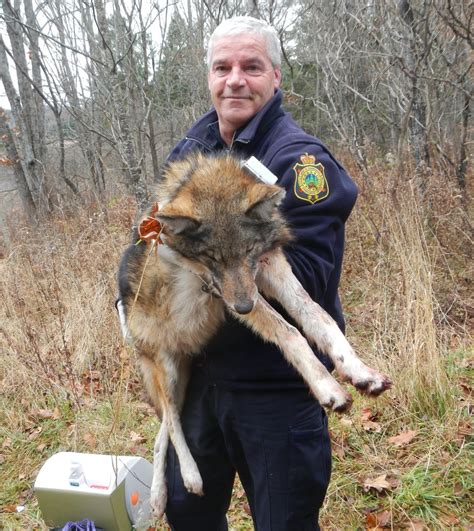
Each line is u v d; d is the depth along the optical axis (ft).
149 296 9.68
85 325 19.99
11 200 57.82
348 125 35.86
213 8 38.50
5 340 20.34
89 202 39.11
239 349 8.00
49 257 24.02
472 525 11.27
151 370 10.27
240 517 12.66
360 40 36.60
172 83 63.31
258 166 7.85
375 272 19.53
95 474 10.75
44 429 17.03
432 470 12.90
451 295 19.74
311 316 7.95
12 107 46.50
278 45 8.96
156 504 9.37
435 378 14.78
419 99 27.66
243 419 8.10
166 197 9.51
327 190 7.66
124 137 27.35
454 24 25.09
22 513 13.75
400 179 22.85
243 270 8.30
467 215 23.53
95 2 26.18
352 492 12.72
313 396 7.99
